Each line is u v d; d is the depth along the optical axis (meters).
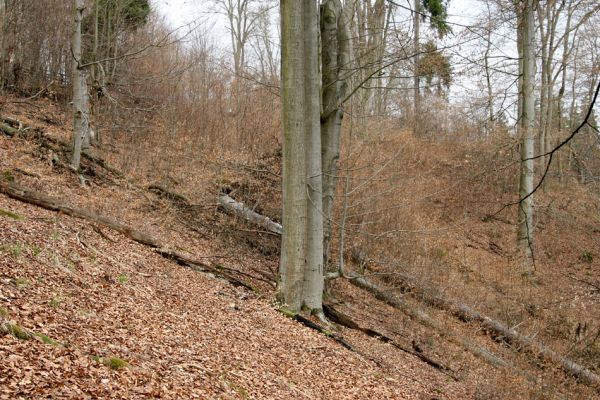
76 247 8.83
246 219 14.19
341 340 9.77
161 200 14.51
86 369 4.98
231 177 15.99
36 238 8.29
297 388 6.99
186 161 16.94
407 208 15.56
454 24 10.78
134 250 10.37
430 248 16.34
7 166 12.48
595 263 18.53
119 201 13.57
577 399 10.74
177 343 6.80
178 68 22.22
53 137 15.71
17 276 6.60
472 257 17.56
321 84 11.56
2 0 17.67
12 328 5.03
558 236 19.77
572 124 28.64
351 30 11.98
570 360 12.26
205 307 8.86
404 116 22.42
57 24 21.80
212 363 6.61
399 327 12.52
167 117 19.39
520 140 18.42
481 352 12.09
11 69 19.89
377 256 14.54
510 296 15.36
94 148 16.81
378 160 14.81
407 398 8.16
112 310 7.01
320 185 10.73
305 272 10.73
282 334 9.02
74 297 6.85
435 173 20.12
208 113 20.28
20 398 4.07
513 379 10.62
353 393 7.62
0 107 16.25
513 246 18.88
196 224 14.16
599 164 18.59
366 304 13.38
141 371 5.41
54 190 12.34
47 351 5.00
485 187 20.72
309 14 10.36
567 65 22.30
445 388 9.52
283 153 10.43
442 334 12.54
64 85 21.67
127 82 18.73
